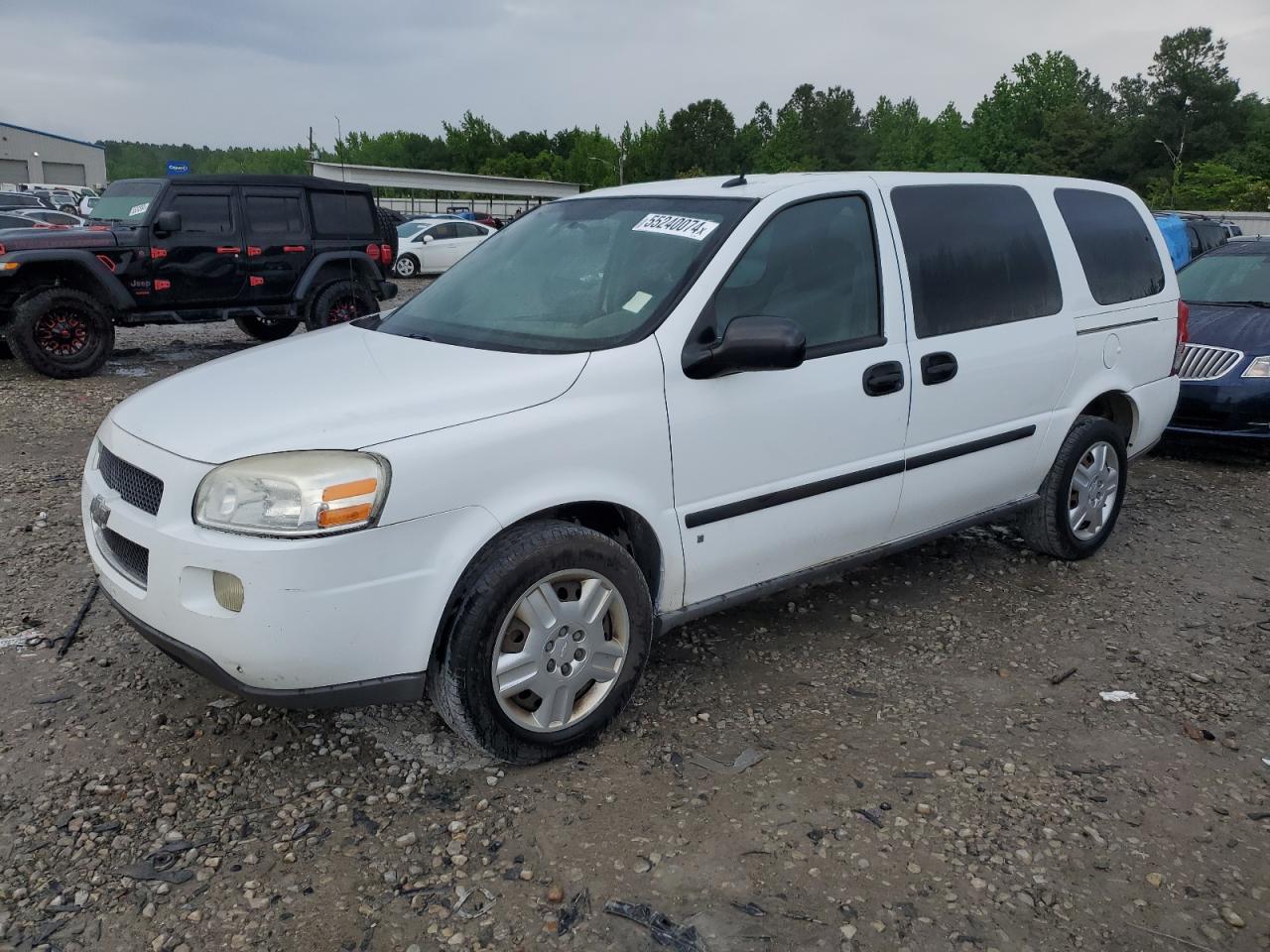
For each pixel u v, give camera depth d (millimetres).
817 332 3512
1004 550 5043
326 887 2504
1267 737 3305
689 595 3330
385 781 2955
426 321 3627
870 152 107875
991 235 4156
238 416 2801
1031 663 3818
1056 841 2723
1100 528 4898
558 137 119562
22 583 4344
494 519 2791
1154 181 81312
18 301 9383
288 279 11000
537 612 2908
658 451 3100
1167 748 3221
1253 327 6965
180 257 10172
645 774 3014
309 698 2674
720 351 3086
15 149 70312
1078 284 4496
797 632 4051
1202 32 85562
